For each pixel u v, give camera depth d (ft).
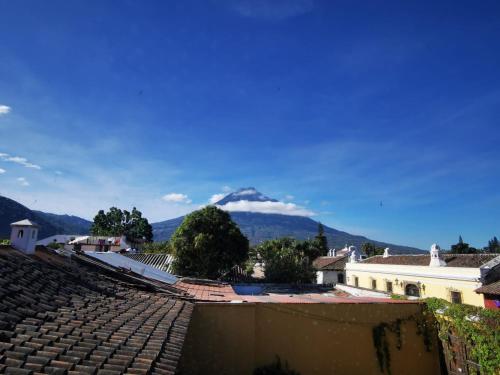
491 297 70.18
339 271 160.66
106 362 15.26
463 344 40.93
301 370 41.39
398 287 102.12
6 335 14.99
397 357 44.16
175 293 40.29
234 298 46.39
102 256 45.85
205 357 39.17
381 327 44.47
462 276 78.48
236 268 128.26
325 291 90.79
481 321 38.27
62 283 26.13
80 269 33.96
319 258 187.62
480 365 37.96
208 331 39.70
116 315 23.13
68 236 183.11
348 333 43.42
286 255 128.88
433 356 45.19
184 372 38.42
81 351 15.58
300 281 124.47
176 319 26.96
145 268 51.24
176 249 109.50
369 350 43.57
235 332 40.06
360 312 44.34
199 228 111.04
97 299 25.86
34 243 31.40
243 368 39.58
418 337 45.24
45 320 18.16
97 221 270.67
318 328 42.78
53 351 14.82
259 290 85.66
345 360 42.70
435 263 91.09
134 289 35.68
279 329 41.88
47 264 29.76
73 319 19.57
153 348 18.31
